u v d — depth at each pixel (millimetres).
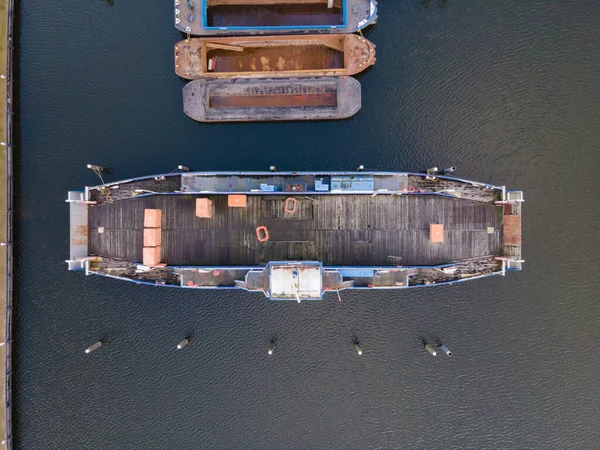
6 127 30250
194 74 29500
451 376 30828
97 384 31141
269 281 25125
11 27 30266
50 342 31094
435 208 25875
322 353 30922
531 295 30578
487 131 30281
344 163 30156
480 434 30891
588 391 30656
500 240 25938
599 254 30547
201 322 30828
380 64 30234
